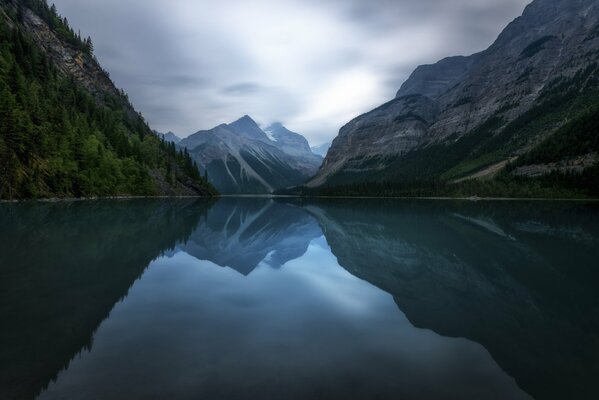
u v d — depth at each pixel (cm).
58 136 11294
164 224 5450
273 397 887
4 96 9638
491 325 1479
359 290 2042
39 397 866
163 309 1590
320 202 18188
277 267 2708
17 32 15838
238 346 1209
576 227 5388
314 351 1180
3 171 8650
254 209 11925
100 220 5322
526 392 944
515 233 4728
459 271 2578
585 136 18012
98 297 1741
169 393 894
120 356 1105
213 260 2866
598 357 1175
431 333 1371
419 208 11044
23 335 1258
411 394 920
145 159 17488
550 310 1683
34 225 4403
